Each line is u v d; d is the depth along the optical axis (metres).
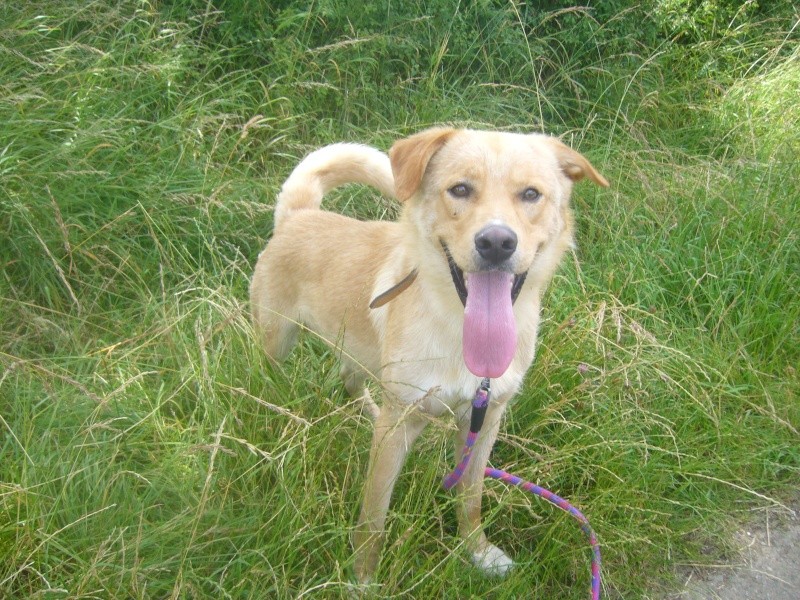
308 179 1.11
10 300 1.10
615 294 1.28
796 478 1.07
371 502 0.87
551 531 0.90
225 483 0.88
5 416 0.95
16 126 1.27
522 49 1.80
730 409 1.15
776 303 1.29
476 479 0.92
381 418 0.87
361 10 1.65
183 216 1.31
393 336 0.86
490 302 0.80
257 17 1.64
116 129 1.33
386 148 1.48
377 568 0.83
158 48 1.51
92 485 0.87
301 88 1.56
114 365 1.04
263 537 0.84
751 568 0.95
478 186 0.80
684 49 2.02
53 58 1.39
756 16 2.25
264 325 1.09
